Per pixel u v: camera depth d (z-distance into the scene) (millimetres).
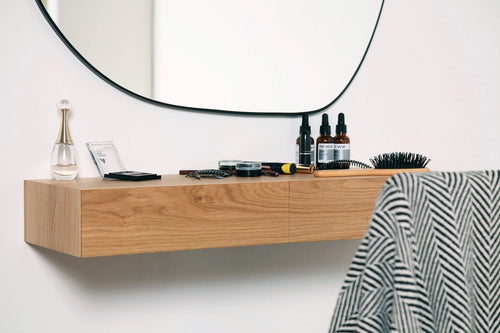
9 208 1545
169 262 1780
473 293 773
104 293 1688
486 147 2297
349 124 2018
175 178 1604
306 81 1930
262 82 1865
